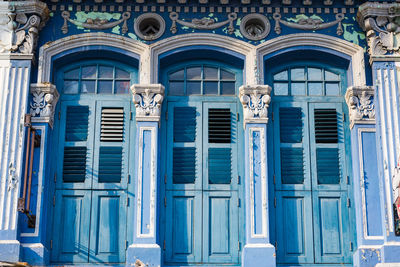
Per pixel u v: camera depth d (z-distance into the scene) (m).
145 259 10.85
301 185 11.46
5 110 11.39
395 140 11.30
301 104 11.89
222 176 11.48
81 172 11.48
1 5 11.85
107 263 11.05
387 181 11.12
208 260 11.09
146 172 11.28
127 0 12.12
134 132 11.70
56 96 11.73
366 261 10.87
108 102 11.84
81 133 11.68
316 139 11.70
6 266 9.61
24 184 10.85
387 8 11.88
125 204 11.33
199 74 12.06
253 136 11.46
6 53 11.68
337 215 11.34
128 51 11.91
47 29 11.98
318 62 12.09
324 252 11.16
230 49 11.92
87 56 12.04
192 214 11.30
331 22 12.06
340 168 11.58
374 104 11.60
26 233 10.93
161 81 11.98
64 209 11.29
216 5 12.11
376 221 11.09
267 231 11.02
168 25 12.02
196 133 11.70
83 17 12.05
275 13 12.09
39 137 11.36
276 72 12.09
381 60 11.71
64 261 11.05
